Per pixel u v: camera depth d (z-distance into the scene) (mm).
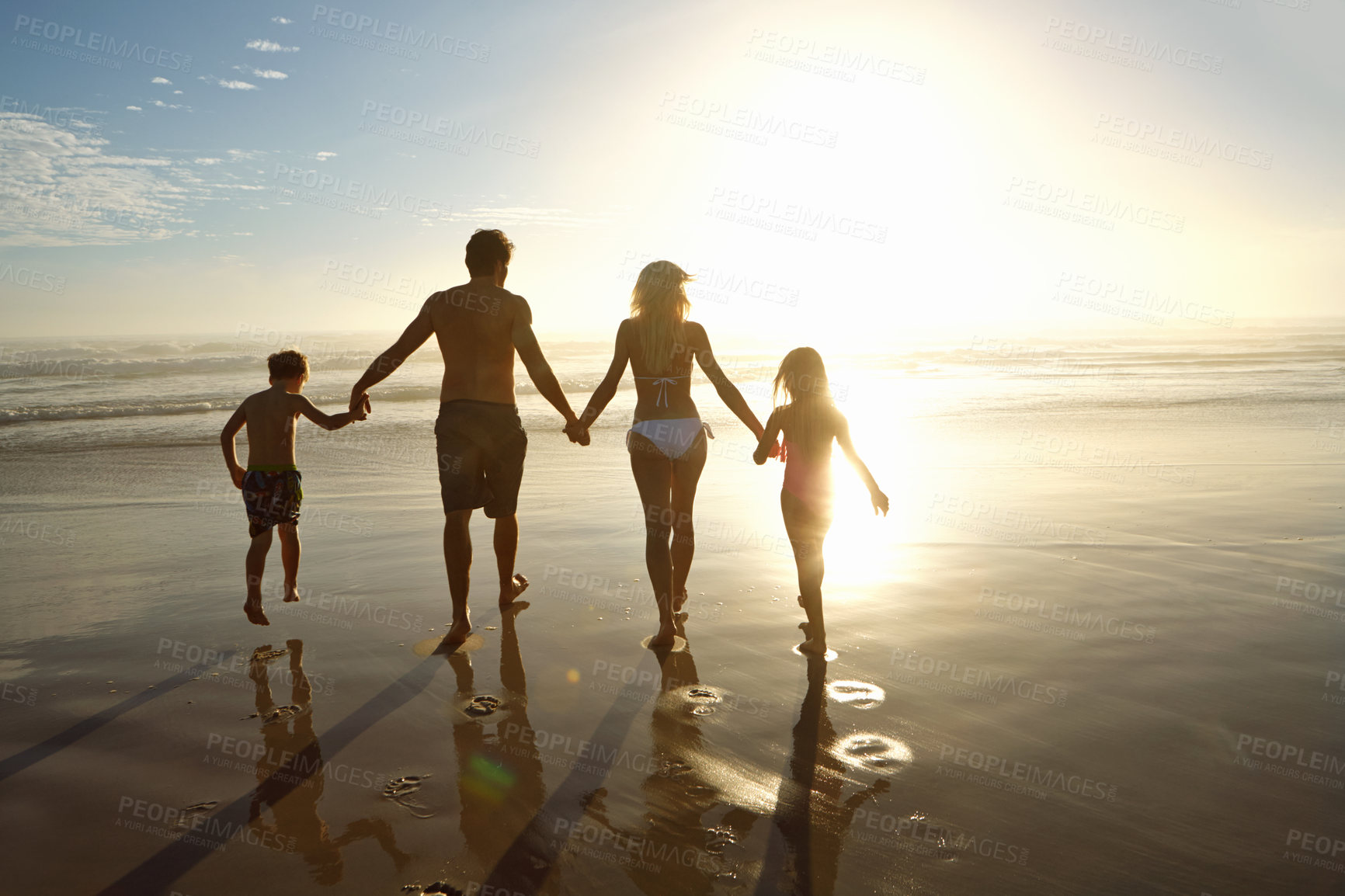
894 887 2064
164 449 10477
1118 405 14711
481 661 3662
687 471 4305
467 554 3963
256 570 3998
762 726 3012
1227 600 4484
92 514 6812
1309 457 9469
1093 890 2043
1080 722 3027
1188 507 6887
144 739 2885
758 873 2125
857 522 6383
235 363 26250
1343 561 5254
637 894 2039
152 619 4207
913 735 2930
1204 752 2791
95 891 2035
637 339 4125
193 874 2109
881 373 23594
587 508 7016
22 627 4082
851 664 3609
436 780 2619
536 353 4180
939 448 10367
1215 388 17438
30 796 2492
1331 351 30594
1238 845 2236
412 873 2125
